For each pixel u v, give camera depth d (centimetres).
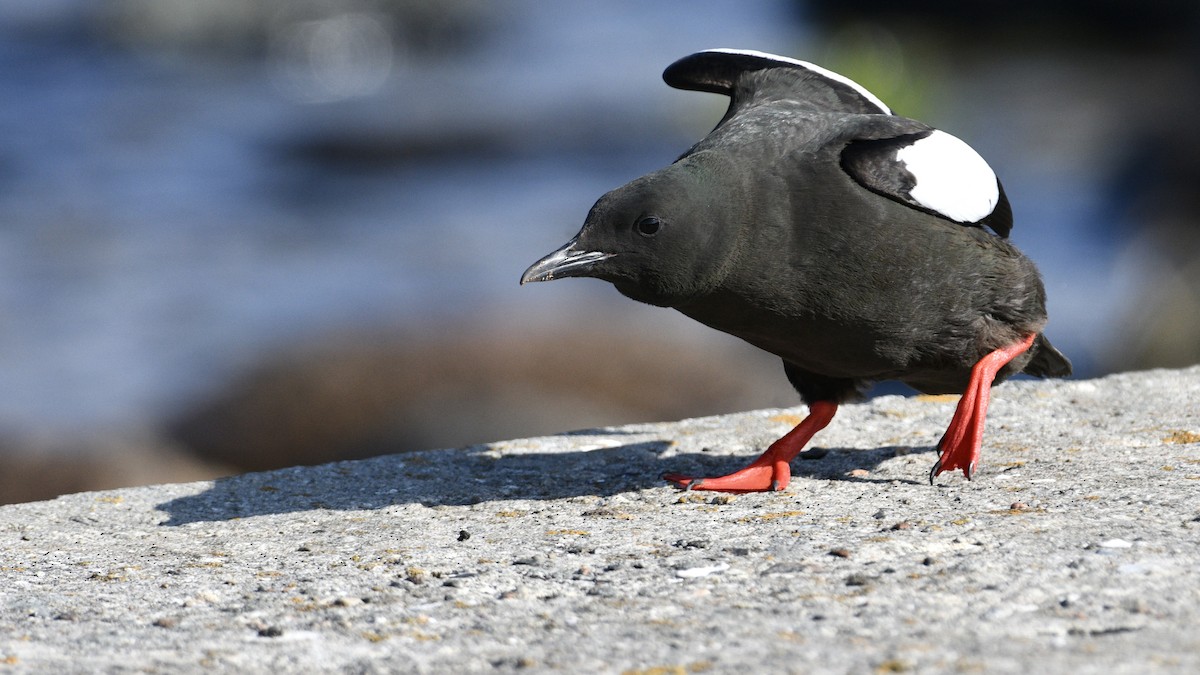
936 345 740
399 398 1742
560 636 506
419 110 3647
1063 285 2228
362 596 577
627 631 506
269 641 517
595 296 2042
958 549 587
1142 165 2684
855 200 698
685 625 508
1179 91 3188
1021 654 448
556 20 4709
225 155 3322
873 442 860
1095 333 2025
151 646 516
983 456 789
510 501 769
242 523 756
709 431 922
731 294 716
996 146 3103
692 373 1778
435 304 2177
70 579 636
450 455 893
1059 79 3644
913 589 534
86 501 825
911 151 711
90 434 1783
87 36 4294
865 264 701
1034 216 2575
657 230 695
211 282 2448
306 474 863
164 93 3853
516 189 3073
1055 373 842
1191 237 2217
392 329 1903
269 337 2145
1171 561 543
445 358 1781
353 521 743
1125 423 846
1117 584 520
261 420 1762
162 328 2220
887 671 439
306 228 2805
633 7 4862
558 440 923
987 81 3725
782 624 500
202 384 1958
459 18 4381
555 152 3338
